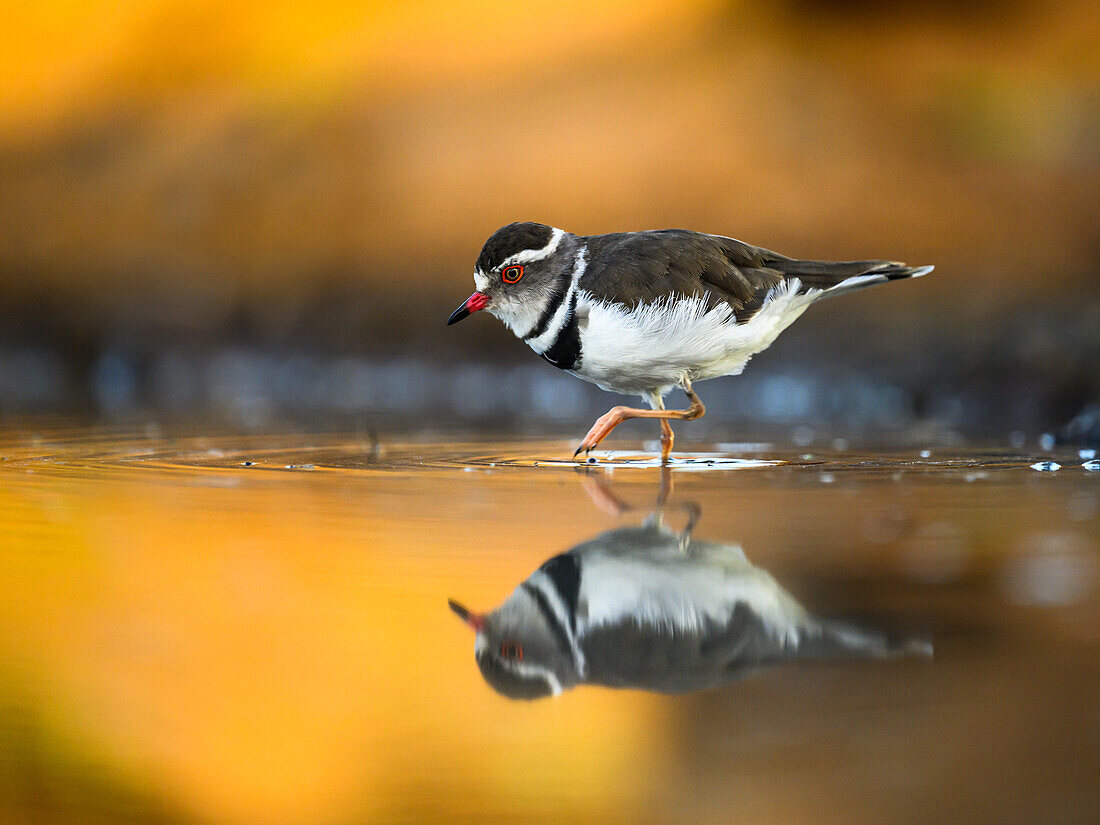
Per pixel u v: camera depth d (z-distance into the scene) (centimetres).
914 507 789
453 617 551
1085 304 1577
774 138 1814
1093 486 877
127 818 391
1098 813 358
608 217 1798
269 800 389
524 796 386
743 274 994
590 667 493
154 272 1998
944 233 1689
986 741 405
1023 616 534
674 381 1025
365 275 1919
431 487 888
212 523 748
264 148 2020
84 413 1518
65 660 502
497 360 1844
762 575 612
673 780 387
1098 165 1727
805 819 360
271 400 1725
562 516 768
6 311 2017
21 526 739
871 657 488
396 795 386
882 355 1633
